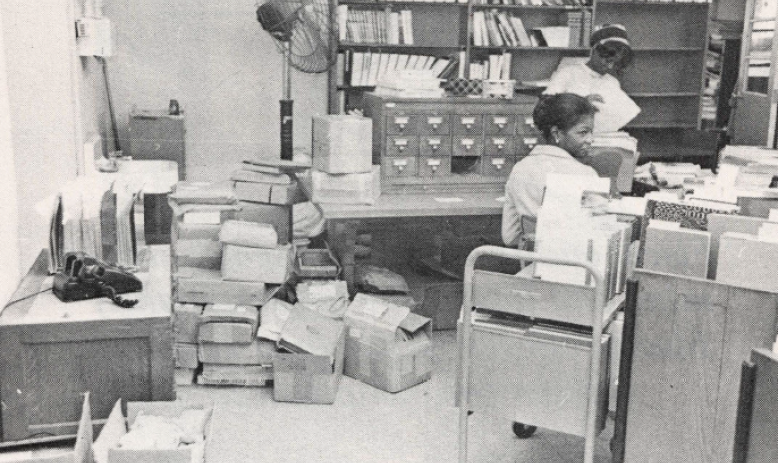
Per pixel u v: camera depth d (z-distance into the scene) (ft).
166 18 20.83
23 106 11.19
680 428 8.08
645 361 8.16
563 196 8.90
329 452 10.53
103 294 7.97
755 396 5.62
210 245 12.87
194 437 7.32
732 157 13.33
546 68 25.08
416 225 16.35
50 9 11.39
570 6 24.03
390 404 12.09
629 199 11.67
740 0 26.71
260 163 13.73
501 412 8.96
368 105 15.51
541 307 8.54
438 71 22.85
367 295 13.39
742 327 7.61
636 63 26.48
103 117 19.29
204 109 21.54
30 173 11.23
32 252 10.08
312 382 11.94
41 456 7.27
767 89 21.67
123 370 7.62
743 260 7.78
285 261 12.49
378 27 22.49
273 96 21.99
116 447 7.04
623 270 9.66
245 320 12.22
